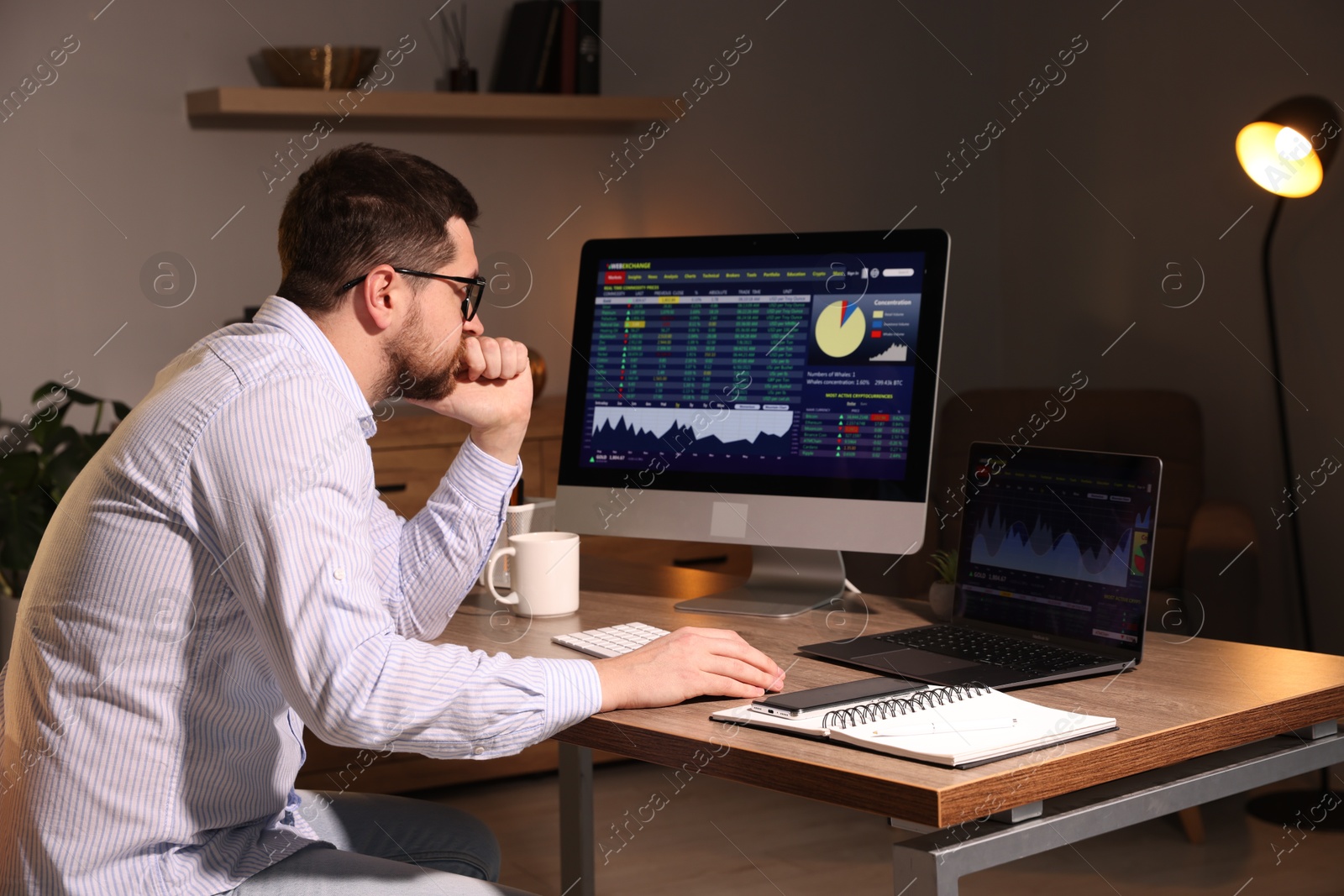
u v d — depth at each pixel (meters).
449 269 1.44
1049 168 4.21
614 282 1.88
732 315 1.80
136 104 3.32
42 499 2.90
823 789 1.10
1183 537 3.29
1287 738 1.33
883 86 4.26
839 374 1.73
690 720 1.26
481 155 3.75
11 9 3.17
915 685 1.31
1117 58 3.91
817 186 4.20
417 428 3.05
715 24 4.02
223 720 1.26
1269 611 3.44
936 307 1.67
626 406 1.86
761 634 1.60
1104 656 1.43
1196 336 3.67
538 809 2.98
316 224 1.38
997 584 1.58
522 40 3.70
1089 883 2.45
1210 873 2.49
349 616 1.20
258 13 3.44
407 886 1.27
